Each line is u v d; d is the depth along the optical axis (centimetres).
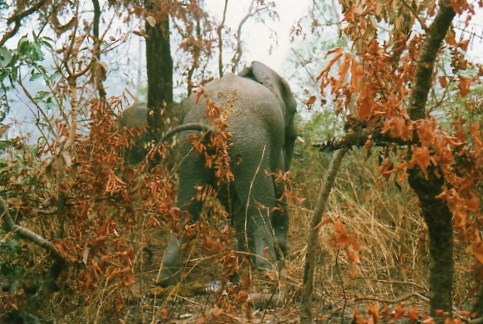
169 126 890
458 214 320
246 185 646
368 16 381
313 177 921
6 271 476
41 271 503
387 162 343
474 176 328
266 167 659
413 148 335
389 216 732
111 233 487
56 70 489
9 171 505
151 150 560
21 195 499
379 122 342
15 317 470
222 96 641
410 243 664
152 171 532
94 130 500
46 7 523
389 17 388
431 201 342
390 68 360
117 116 530
